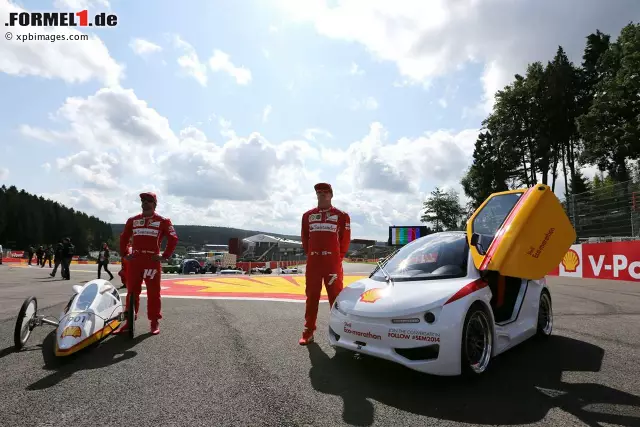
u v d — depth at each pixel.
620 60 31.11
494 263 3.53
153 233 4.76
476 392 2.88
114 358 3.70
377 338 3.13
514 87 39.59
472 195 43.72
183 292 9.08
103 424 2.34
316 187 4.46
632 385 3.03
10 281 12.54
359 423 2.38
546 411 2.56
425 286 3.37
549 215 3.87
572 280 12.55
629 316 5.87
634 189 14.14
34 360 3.65
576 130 36.22
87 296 4.23
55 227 119.50
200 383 3.04
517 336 3.81
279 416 2.46
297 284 11.30
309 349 4.02
